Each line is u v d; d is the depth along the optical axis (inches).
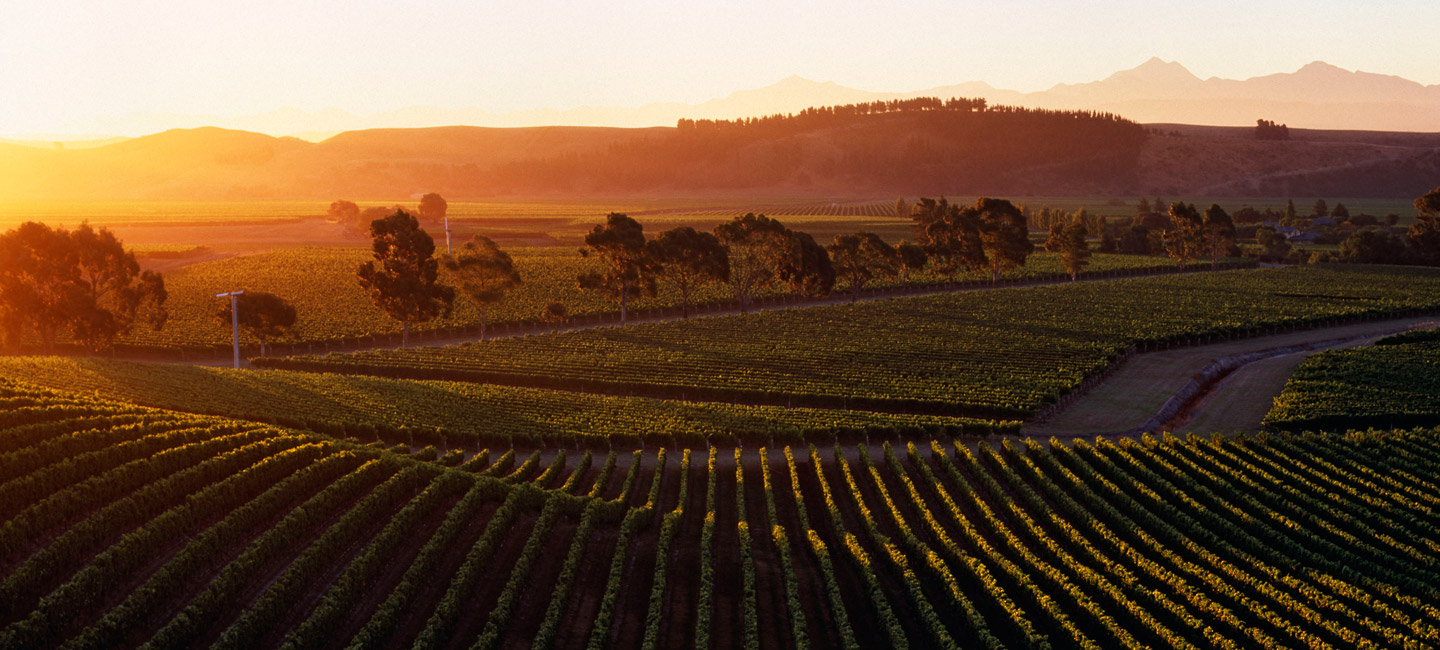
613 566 1508.4
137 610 1185.4
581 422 2615.7
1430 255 6220.5
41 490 1446.9
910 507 1963.6
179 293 5570.9
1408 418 2534.5
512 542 1635.1
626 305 5034.5
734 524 1867.6
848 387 3058.6
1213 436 2267.5
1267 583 1402.6
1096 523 1673.2
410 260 4052.7
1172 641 1213.1
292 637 1174.3
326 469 1761.8
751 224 4734.3
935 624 1299.2
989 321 4315.9
